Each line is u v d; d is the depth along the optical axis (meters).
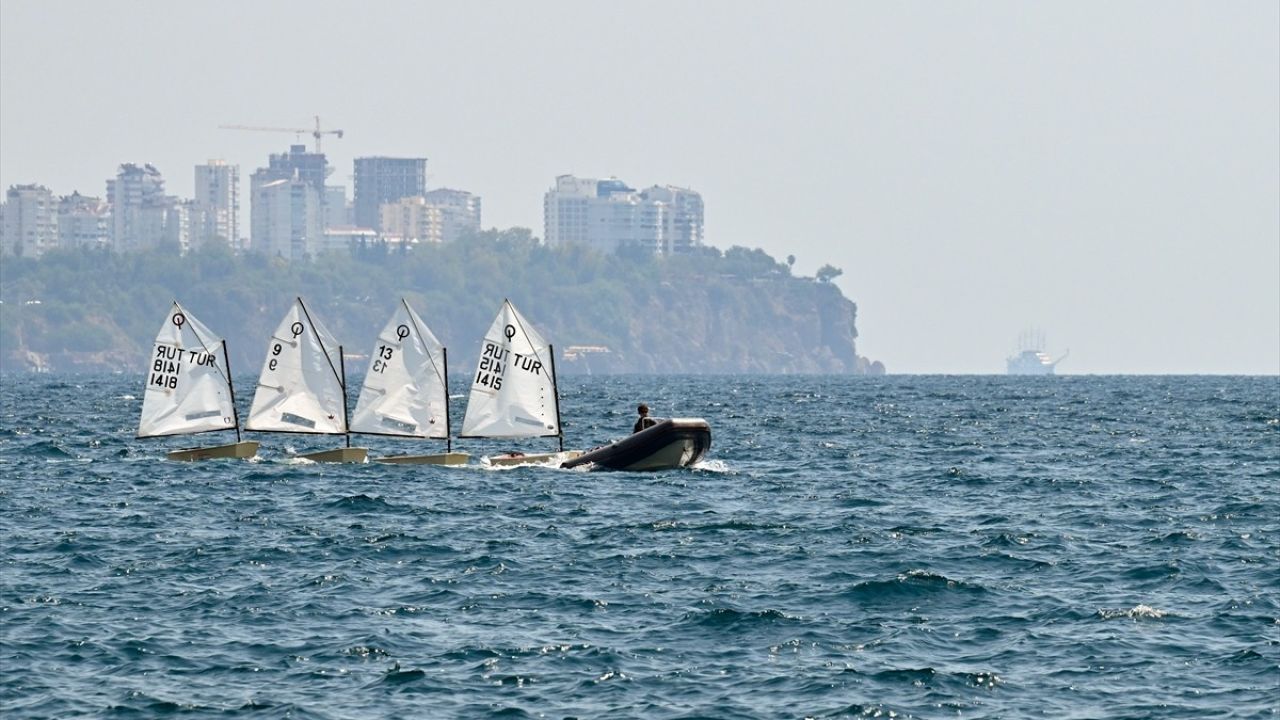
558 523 193.25
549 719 107.75
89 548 172.12
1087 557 167.75
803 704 111.12
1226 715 108.44
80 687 114.50
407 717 108.00
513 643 126.69
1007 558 166.62
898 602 142.50
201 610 138.62
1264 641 126.88
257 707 110.06
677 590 148.12
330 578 153.00
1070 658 123.00
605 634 130.00
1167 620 135.00
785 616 135.75
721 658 122.81
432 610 139.25
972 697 112.88
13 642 126.00
